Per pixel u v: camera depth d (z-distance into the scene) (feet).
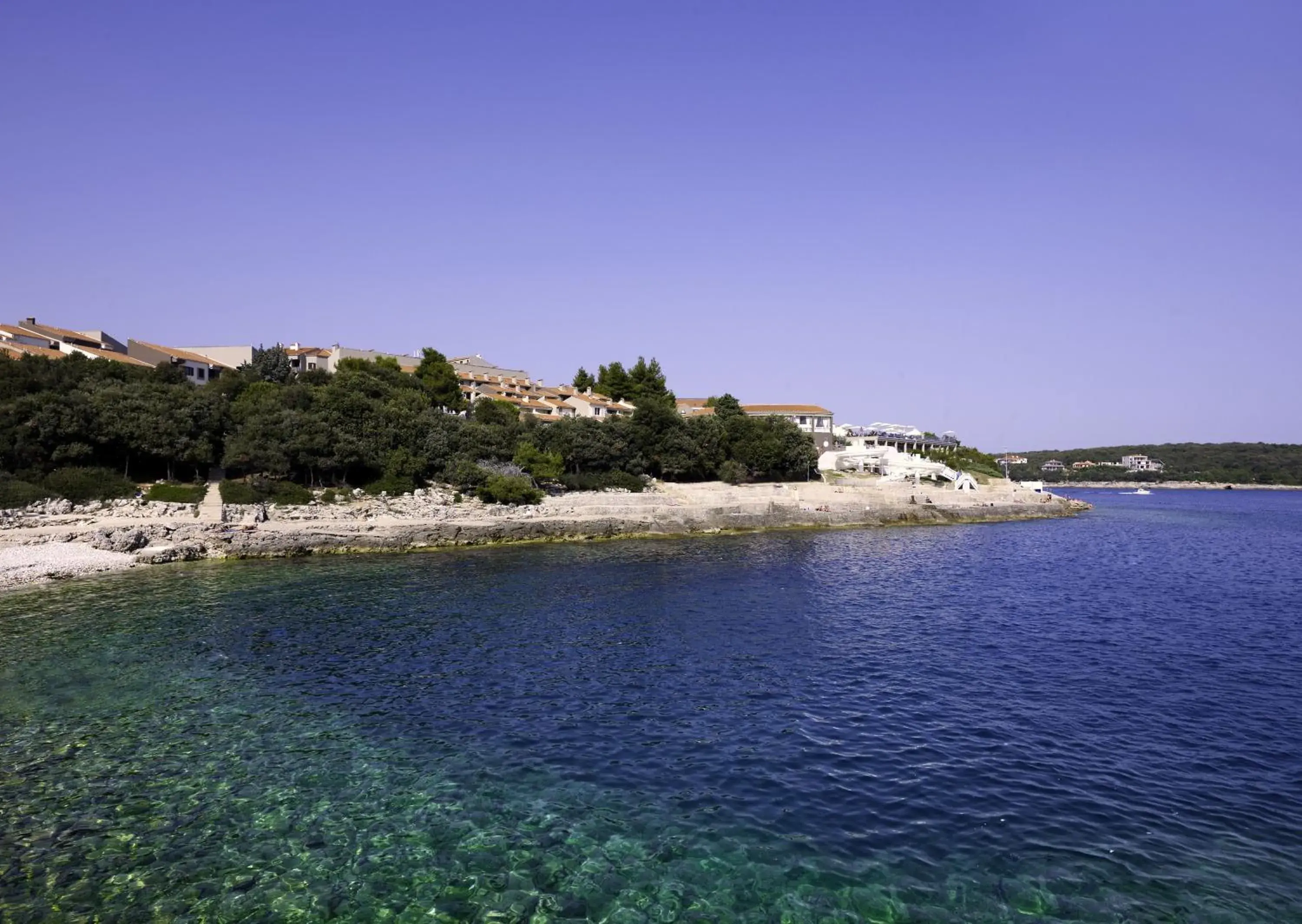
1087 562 199.11
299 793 58.54
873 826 53.31
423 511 232.94
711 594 142.92
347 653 98.99
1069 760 64.85
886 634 111.14
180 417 222.48
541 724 73.46
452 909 43.96
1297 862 48.62
